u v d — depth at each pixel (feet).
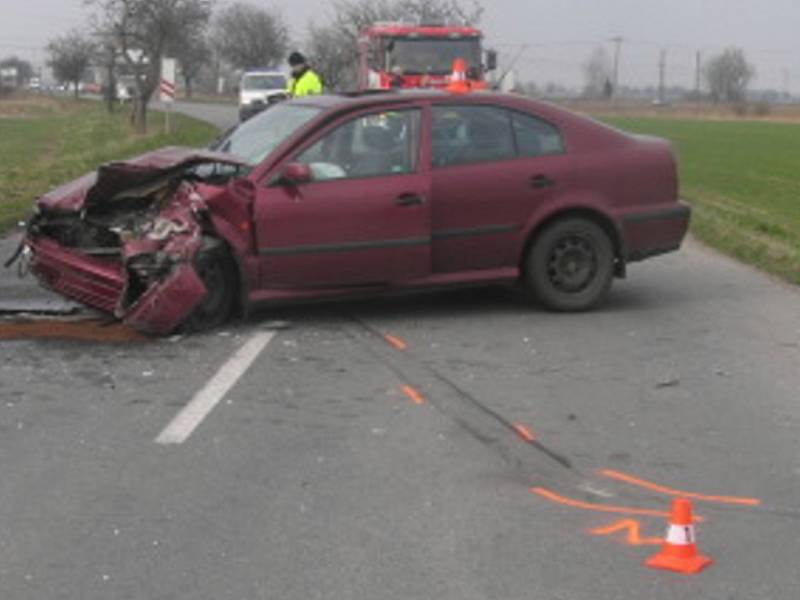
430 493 18.20
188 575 15.07
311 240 29.22
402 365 26.25
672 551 15.51
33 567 15.31
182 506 17.53
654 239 32.55
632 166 32.14
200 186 28.58
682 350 28.09
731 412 22.90
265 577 15.02
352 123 30.01
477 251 30.91
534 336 29.35
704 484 18.81
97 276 28.48
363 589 14.66
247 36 294.87
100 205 29.30
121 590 14.62
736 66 456.04
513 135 31.35
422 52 77.00
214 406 22.77
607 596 14.51
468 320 31.17
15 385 24.14
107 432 21.13
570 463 19.75
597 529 16.79
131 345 27.68
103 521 16.92
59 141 120.67
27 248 30.37
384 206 29.68
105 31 146.41
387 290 30.32
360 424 21.79
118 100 227.81
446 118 30.78
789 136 173.68
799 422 22.25
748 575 15.20
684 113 301.43
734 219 57.11
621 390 24.44
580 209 31.63
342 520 17.03
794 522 17.16
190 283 27.55
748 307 33.68
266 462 19.58
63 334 28.58
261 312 31.65
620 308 33.19
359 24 173.37
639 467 19.61
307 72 63.62
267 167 29.14
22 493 18.04
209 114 193.06
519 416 22.47
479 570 15.28
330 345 28.04
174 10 133.59
